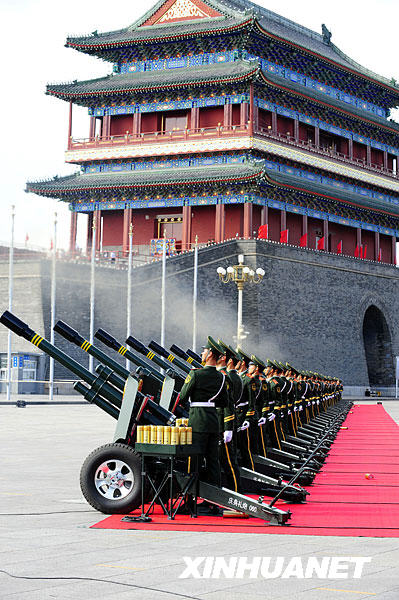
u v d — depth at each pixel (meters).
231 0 106.44
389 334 111.88
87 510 17.39
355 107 112.75
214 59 98.75
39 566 12.18
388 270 112.19
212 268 90.06
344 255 104.12
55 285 83.62
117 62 104.19
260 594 10.87
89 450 30.44
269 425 26.30
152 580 11.45
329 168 105.00
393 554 13.38
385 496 20.42
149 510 16.50
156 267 87.56
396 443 36.59
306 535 15.06
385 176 115.75
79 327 84.50
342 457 30.30
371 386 113.00
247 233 93.06
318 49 112.31
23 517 16.53
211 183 93.06
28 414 53.88
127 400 17.41
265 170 88.88
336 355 101.25
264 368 26.75
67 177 101.62
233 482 18.50
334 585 11.38
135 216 101.06
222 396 17.39
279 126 102.62
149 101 101.00
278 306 93.06
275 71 101.62
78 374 17.81
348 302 104.19
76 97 102.06
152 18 102.00
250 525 16.03
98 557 12.82
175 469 17.00
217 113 98.75
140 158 100.12
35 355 81.00
